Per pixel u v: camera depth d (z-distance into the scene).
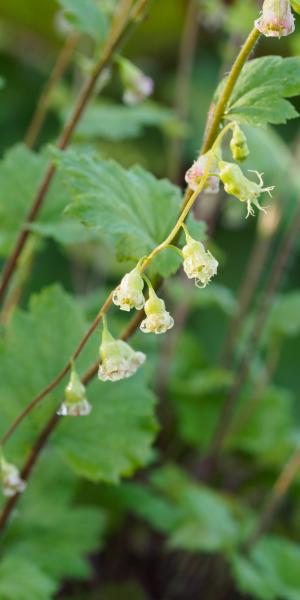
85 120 0.45
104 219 0.28
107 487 0.42
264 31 0.26
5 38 0.73
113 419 0.33
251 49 0.27
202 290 0.45
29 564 0.36
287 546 0.41
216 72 0.76
